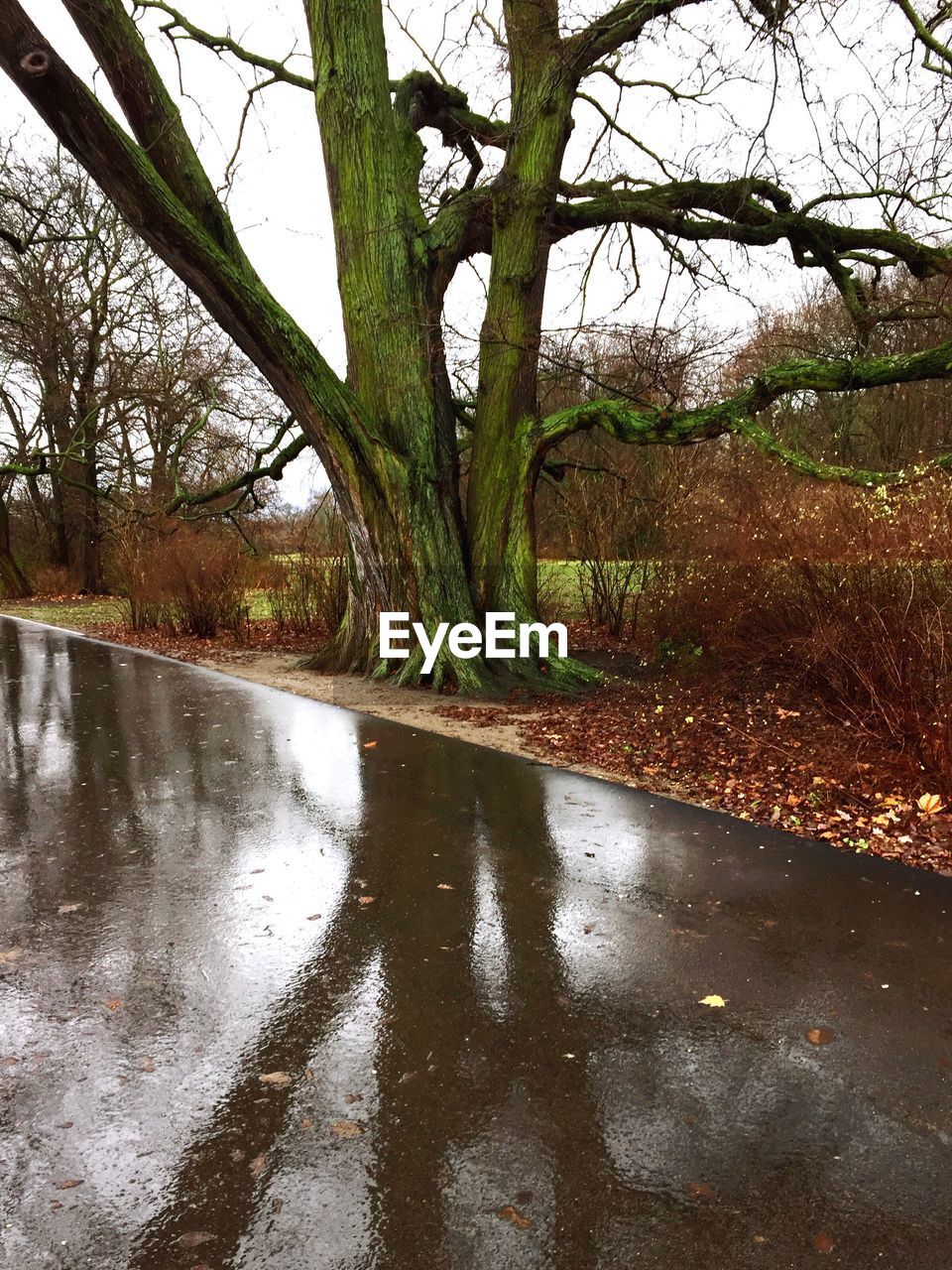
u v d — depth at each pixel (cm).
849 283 1217
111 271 2881
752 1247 206
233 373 2256
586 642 1433
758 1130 247
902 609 621
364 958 353
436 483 1070
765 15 707
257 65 1249
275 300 952
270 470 1580
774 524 827
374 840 497
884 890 423
